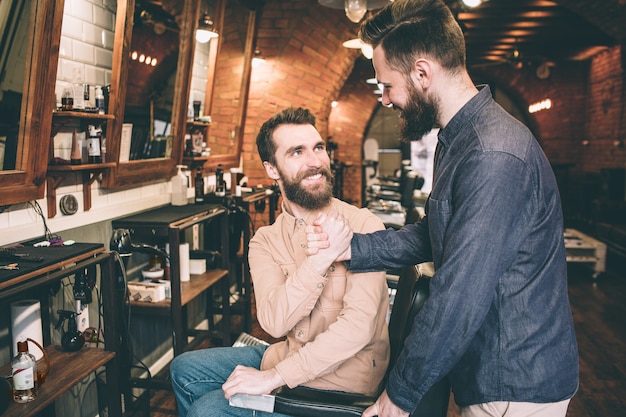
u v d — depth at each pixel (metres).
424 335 1.30
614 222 7.78
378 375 1.80
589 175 10.92
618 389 3.48
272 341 4.34
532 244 1.31
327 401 1.58
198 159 4.25
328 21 6.00
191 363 2.01
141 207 3.51
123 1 2.93
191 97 4.27
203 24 4.06
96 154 2.81
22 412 1.86
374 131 15.23
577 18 8.30
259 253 1.96
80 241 2.85
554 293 1.35
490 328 1.35
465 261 1.26
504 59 12.16
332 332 1.70
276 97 6.09
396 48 1.39
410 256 1.71
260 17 5.46
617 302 5.48
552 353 1.34
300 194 1.85
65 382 2.11
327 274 1.82
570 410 3.21
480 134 1.31
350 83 12.25
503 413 1.35
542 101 12.44
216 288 4.83
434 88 1.38
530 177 1.28
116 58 2.95
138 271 3.49
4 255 2.10
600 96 11.12
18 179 2.26
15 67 2.17
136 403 3.16
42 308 2.48
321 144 1.87
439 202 1.37
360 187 13.68
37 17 2.20
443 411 1.67
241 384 1.65
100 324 2.85
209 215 3.55
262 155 1.92
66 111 2.53
